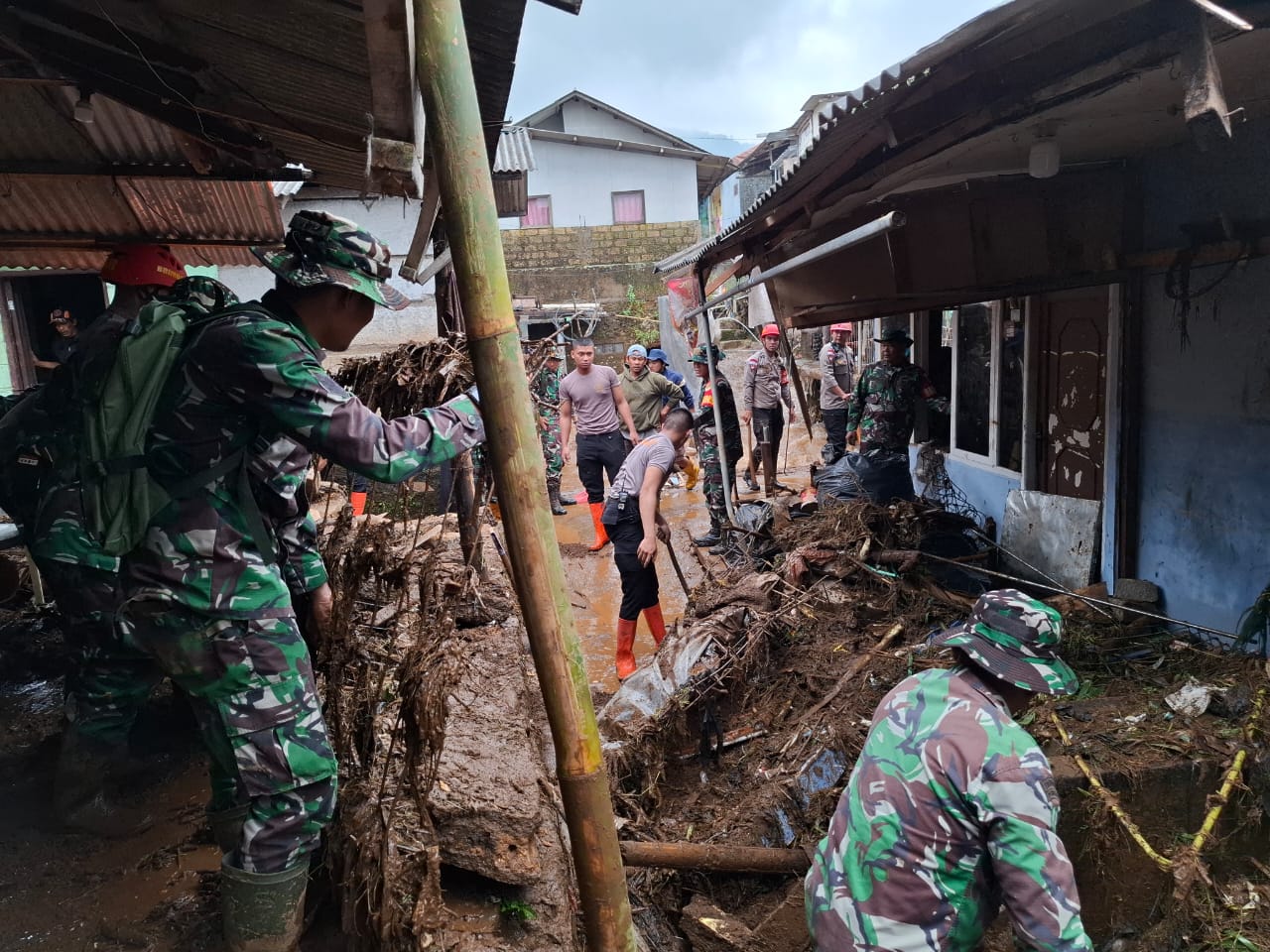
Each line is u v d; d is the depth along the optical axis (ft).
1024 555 21.45
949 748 7.43
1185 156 16.62
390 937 6.46
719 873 12.03
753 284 18.31
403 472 6.31
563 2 7.54
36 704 11.45
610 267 74.79
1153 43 8.21
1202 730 12.70
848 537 20.45
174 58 8.18
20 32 7.86
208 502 6.26
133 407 6.22
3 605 14.46
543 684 5.11
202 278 7.90
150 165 12.37
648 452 18.44
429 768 7.59
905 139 11.25
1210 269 16.52
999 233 18.19
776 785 13.37
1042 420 23.29
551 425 31.35
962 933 7.50
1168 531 18.16
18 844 8.32
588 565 27.58
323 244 6.58
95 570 7.27
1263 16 7.68
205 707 6.44
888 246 18.56
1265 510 15.40
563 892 8.26
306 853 6.61
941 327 31.22
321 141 9.60
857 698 14.97
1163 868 11.06
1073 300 21.66
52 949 6.97
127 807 8.82
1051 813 7.22
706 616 17.60
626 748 14.17
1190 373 17.28
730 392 29.30
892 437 26.11
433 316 37.27
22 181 13.89
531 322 69.05
